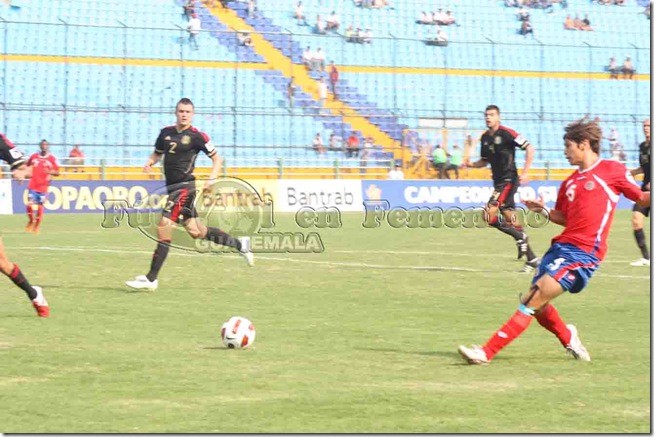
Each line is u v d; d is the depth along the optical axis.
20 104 55.78
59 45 68.31
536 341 16.64
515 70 78.44
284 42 73.75
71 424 10.92
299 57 72.88
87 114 63.91
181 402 12.00
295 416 11.36
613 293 23.05
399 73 75.19
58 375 13.49
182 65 64.00
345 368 14.16
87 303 20.62
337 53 75.44
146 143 64.75
